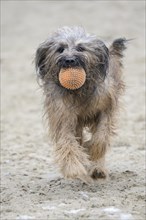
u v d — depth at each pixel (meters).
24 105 19.41
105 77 10.24
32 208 9.11
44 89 10.45
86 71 9.92
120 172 11.26
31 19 34.84
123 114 16.69
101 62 10.20
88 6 35.91
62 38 10.14
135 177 10.88
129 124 15.75
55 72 10.04
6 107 19.25
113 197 9.49
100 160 10.58
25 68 25.02
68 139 10.06
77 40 10.09
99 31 29.41
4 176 11.59
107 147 10.59
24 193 10.23
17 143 14.70
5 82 22.94
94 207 8.97
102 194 9.76
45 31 31.70
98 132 10.52
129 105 17.95
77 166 9.77
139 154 12.80
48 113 10.37
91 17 33.03
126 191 9.91
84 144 10.69
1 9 38.03
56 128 10.16
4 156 13.40
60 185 10.58
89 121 10.77
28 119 17.50
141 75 21.86
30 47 28.77
